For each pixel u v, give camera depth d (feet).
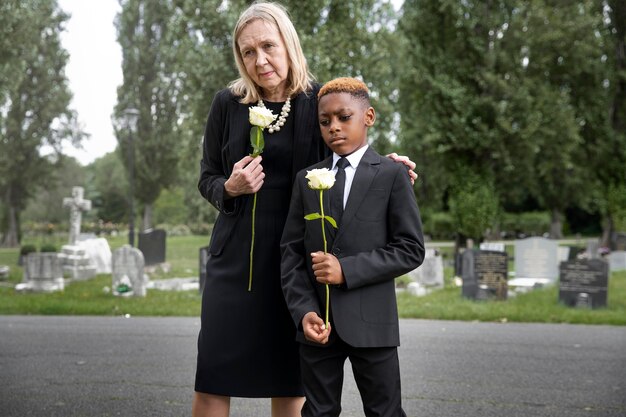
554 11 80.48
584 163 89.81
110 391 16.05
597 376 17.99
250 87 8.95
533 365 19.54
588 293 34.24
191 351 21.90
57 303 34.88
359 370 7.90
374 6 54.54
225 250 8.95
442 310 32.30
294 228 8.28
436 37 80.38
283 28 8.70
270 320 8.82
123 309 33.40
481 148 77.25
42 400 15.12
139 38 126.82
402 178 8.05
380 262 7.59
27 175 123.54
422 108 82.94
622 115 86.58
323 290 7.89
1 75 73.36
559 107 80.94
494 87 77.00
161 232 64.80
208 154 9.50
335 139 8.09
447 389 16.40
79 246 58.90
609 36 85.40
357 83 8.20
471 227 76.38
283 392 8.91
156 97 129.70
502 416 13.92
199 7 51.80
